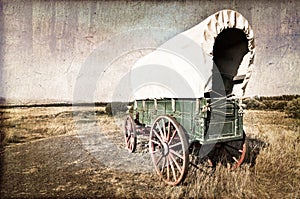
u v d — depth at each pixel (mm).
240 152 3531
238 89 3168
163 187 3117
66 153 4402
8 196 2891
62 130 5637
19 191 2998
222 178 3225
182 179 2936
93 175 3529
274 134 4828
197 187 3008
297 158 3857
